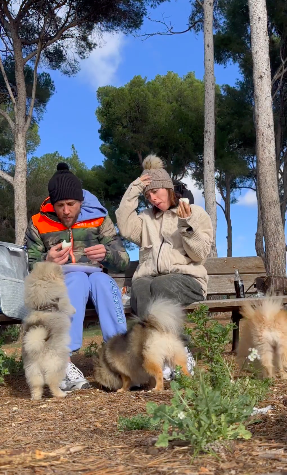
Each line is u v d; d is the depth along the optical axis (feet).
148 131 75.87
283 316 16.20
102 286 17.24
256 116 39.24
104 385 16.67
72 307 15.60
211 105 51.78
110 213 80.02
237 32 72.74
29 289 15.24
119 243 18.54
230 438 9.04
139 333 15.62
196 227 17.01
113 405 13.61
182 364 15.20
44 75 67.82
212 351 16.83
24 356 15.15
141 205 76.54
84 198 18.48
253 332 16.24
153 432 10.64
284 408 11.85
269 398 13.06
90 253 17.22
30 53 55.01
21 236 49.88
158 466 8.29
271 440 9.43
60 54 60.34
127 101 75.51
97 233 18.42
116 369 16.08
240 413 9.52
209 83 51.83
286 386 14.73
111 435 10.76
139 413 12.48
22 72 52.01
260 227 71.15
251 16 39.14
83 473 8.16
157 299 15.88
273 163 38.88
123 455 9.12
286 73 73.51
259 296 22.93
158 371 15.08
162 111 76.59
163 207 18.22
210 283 24.79
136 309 17.67
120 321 17.17
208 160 51.44
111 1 54.75
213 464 8.23
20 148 50.72
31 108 51.90
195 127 79.15
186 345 16.60
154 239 18.22
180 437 8.98
